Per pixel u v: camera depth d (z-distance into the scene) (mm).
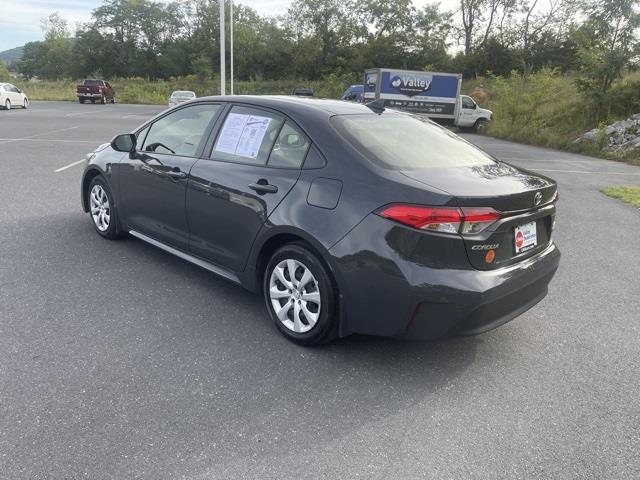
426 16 61719
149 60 76812
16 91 30984
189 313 3918
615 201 9711
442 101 26984
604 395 3146
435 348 3609
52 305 3910
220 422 2689
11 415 2645
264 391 2984
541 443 2668
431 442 2631
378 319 3098
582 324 4145
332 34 64750
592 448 2646
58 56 86438
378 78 26484
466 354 3561
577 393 3152
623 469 2498
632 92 22625
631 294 4852
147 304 4027
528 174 3678
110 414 2699
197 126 4355
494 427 2779
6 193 7406
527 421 2848
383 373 3248
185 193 4195
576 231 7215
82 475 2279
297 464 2420
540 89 25484
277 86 59688
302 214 3322
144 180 4656
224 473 2338
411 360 3426
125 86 60000
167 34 78500
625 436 2756
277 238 3549
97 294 4148
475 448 2604
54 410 2705
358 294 3109
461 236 2902
